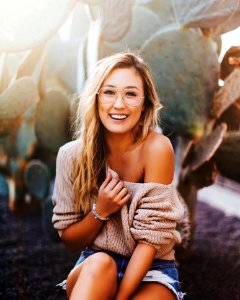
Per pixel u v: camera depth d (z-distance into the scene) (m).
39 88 2.45
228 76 2.15
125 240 1.52
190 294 2.18
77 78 2.78
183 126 2.24
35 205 3.79
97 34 2.16
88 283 1.33
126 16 1.97
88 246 1.60
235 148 2.21
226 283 2.31
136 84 1.48
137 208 1.50
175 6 2.05
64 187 1.58
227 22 2.00
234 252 2.80
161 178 1.51
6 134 2.14
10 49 1.83
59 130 2.54
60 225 1.58
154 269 1.50
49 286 2.28
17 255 2.76
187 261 2.60
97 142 1.55
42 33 1.83
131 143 1.56
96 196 1.55
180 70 2.15
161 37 2.13
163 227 1.46
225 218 3.66
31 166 3.28
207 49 2.14
